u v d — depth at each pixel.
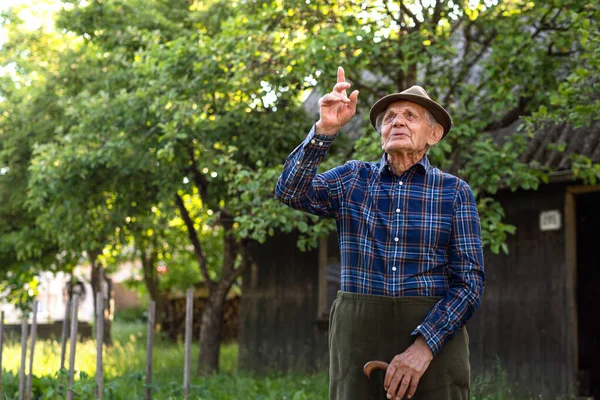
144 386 6.63
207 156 8.34
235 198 8.02
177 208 11.74
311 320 11.12
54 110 11.14
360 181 2.70
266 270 11.88
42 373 9.23
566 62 7.59
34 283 13.70
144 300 26.28
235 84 7.66
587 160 7.12
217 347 10.80
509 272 8.93
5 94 11.91
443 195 2.62
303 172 2.58
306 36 7.73
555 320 8.48
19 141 11.30
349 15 7.84
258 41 7.68
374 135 6.98
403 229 2.59
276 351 11.55
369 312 2.57
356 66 7.57
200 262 10.97
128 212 10.13
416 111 2.64
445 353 2.54
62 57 11.04
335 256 10.96
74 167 9.13
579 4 6.87
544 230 8.66
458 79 8.08
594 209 10.93
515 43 7.24
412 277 2.57
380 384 2.57
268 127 8.67
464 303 2.52
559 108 7.08
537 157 8.28
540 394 8.46
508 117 7.90
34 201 9.69
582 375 8.84
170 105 7.96
